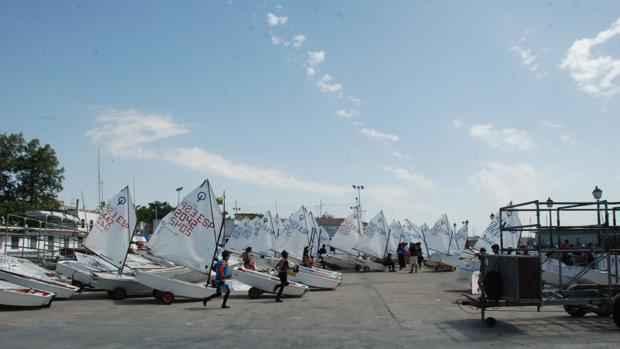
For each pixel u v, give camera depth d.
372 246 36.34
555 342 10.62
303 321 13.67
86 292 21.08
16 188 56.62
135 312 15.27
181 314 14.91
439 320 13.71
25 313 14.87
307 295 20.45
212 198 19.02
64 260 24.69
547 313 14.82
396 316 14.51
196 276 22.81
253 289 19.45
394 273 34.53
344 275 32.72
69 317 14.16
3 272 17.69
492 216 34.91
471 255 38.75
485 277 12.60
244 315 14.77
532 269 12.00
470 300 13.23
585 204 12.59
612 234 12.91
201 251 18.64
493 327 12.51
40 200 56.84
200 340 10.97
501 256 12.63
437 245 41.69
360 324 13.15
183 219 18.88
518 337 11.20
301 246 32.59
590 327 12.41
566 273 19.73
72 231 30.36
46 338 11.05
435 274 33.44
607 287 12.88
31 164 56.69
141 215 76.75
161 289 17.38
